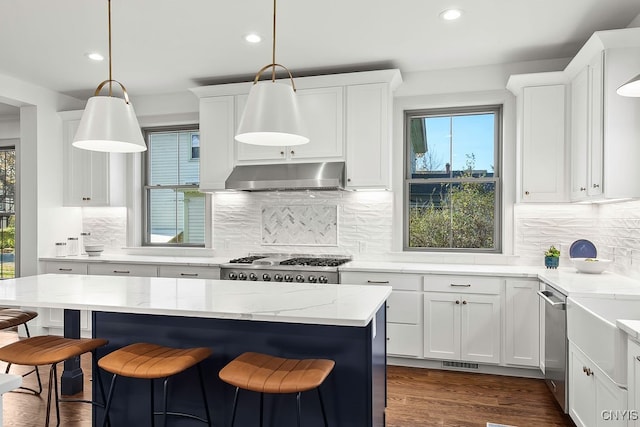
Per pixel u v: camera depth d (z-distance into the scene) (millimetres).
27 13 3105
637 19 3115
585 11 3062
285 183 4094
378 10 3066
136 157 5238
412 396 3260
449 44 3648
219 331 2320
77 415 2918
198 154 5129
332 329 2154
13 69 4258
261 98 2074
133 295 2418
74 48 3744
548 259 3783
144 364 2020
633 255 3141
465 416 2926
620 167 2898
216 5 2996
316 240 4641
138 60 4023
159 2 2955
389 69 4215
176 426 2381
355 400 2125
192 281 2934
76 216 5320
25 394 3256
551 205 4027
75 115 5027
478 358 3668
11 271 6027
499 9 3045
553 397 3238
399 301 3838
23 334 4902
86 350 2318
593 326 2232
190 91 4941
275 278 4051
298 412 1813
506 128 4121
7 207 6031
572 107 3598
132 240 5223
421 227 4488
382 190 4332
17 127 5938
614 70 2914
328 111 4223
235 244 4895
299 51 3805
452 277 3725
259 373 1882
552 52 3820
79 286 2732
